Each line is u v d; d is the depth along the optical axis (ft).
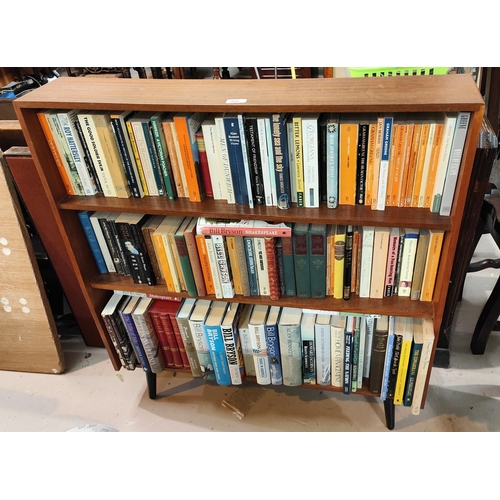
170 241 5.17
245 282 5.35
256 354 5.77
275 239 5.03
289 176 4.58
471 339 7.15
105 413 6.66
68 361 7.47
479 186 5.33
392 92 4.02
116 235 5.38
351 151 4.31
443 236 4.55
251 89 4.37
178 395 6.81
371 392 5.82
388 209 4.56
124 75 9.09
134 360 6.46
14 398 6.96
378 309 5.08
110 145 4.75
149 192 5.05
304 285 5.23
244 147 4.40
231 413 6.50
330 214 4.57
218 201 4.92
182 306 5.84
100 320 6.07
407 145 4.17
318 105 3.93
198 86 4.55
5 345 7.15
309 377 5.97
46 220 6.15
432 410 6.27
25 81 8.92
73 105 4.40
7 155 5.70
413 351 5.17
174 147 4.65
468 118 3.84
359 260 4.99
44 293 6.68
